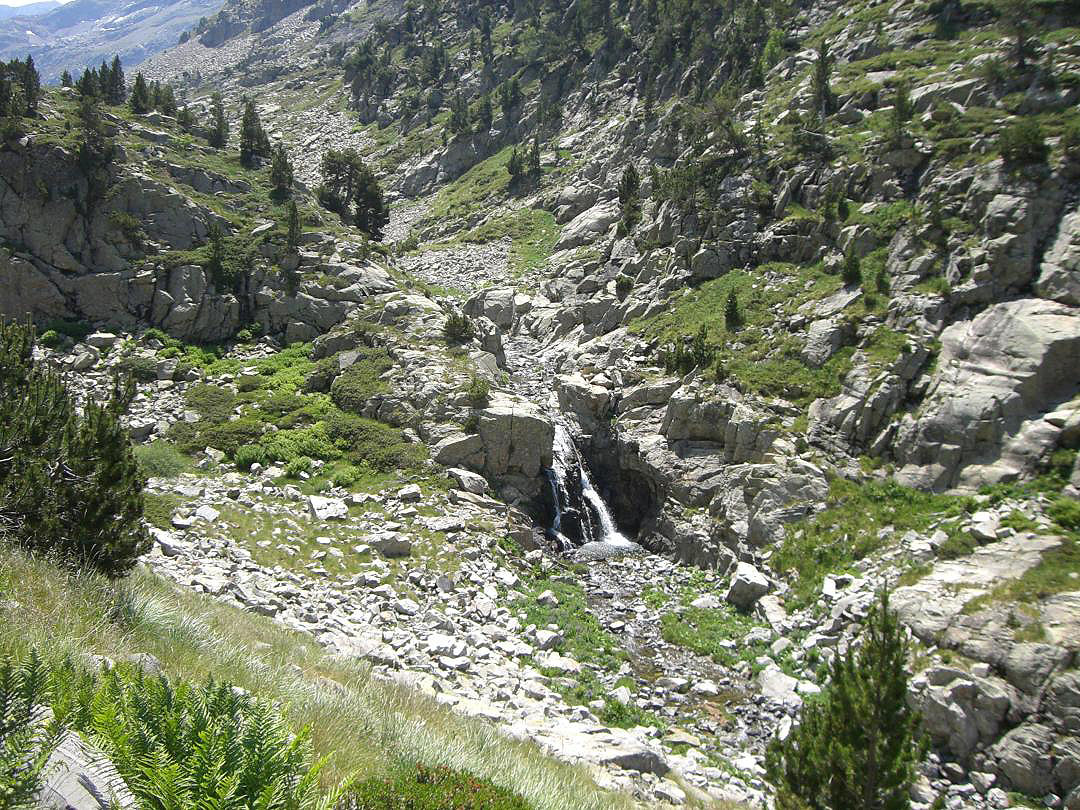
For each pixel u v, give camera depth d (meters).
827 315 43.91
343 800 7.81
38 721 6.21
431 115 150.25
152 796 6.16
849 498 34.91
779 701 25.41
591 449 46.44
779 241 52.97
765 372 42.28
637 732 22.78
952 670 23.73
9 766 5.55
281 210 63.97
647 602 33.31
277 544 31.64
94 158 55.62
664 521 40.34
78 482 18.27
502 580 32.22
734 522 36.75
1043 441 32.41
